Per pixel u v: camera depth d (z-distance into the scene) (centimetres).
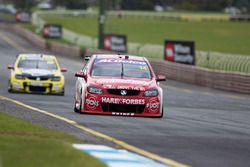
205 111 6725
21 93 7988
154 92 5547
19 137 3678
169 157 3472
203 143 4084
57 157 3017
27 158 2994
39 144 3388
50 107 6194
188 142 4091
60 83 8031
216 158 3525
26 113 5403
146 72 5778
